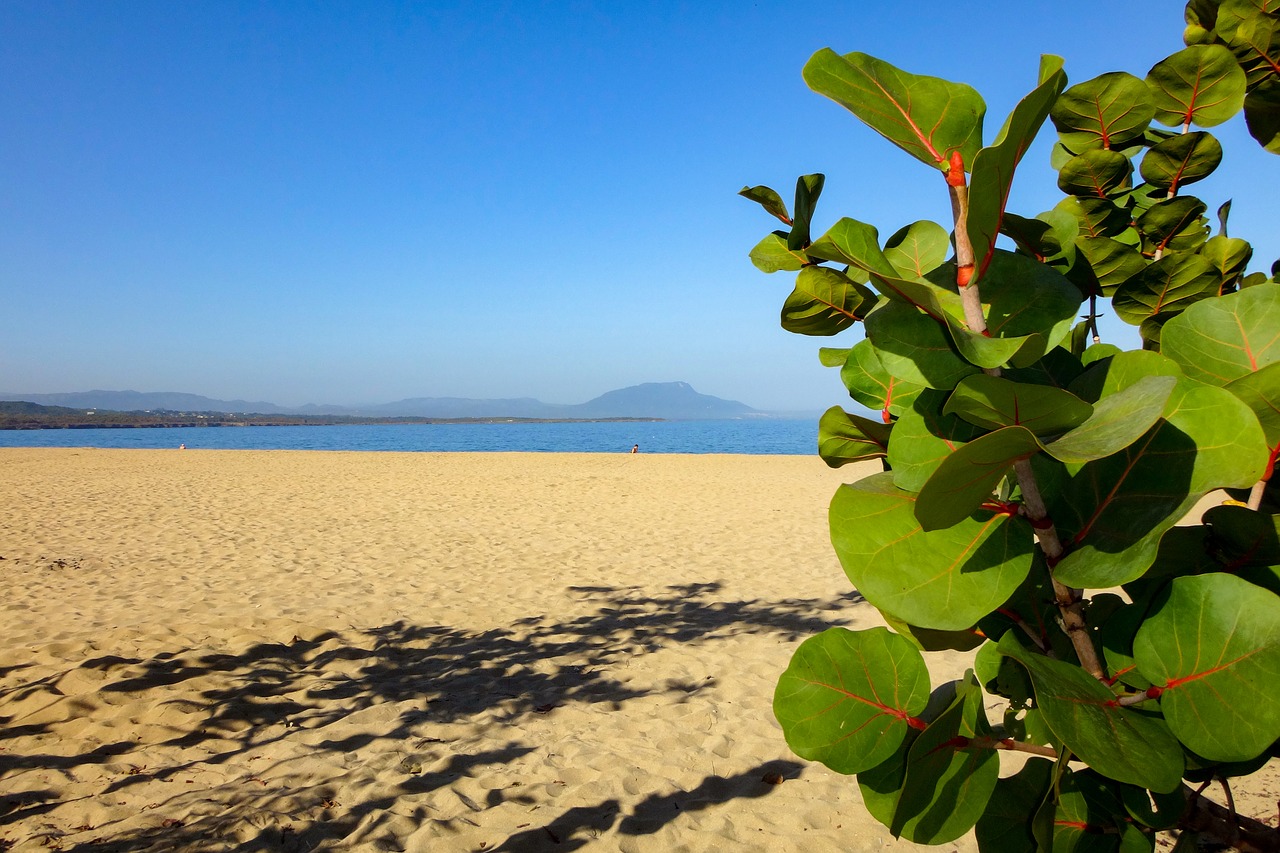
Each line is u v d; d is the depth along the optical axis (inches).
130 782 161.0
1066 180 63.2
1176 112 59.9
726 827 147.5
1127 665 42.4
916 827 42.9
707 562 402.9
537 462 1254.3
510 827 147.0
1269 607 36.9
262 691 213.0
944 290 43.8
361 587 340.8
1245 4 59.4
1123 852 44.9
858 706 45.7
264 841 139.8
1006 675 50.7
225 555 414.0
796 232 47.8
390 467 1122.7
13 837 138.6
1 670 222.5
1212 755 36.0
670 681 227.1
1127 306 60.7
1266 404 40.1
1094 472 40.3
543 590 339.9
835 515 42.1
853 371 52.1
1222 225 61.3
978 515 41.0
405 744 182.2
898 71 39.1
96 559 397.4
